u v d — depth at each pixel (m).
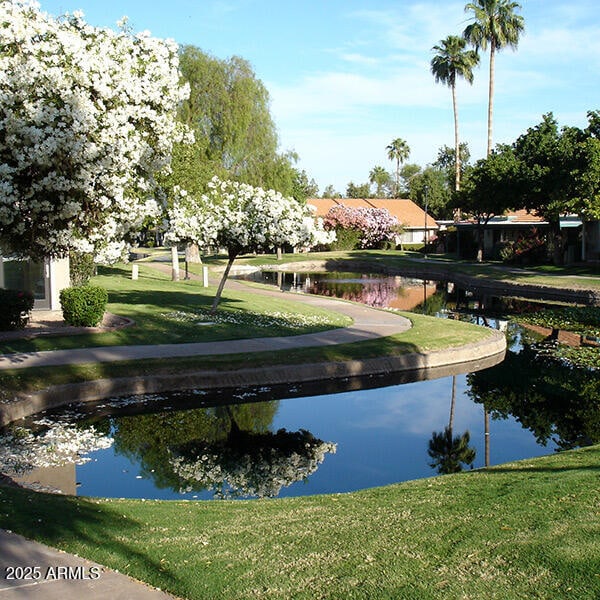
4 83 8.66
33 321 18.61
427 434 12.23
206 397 13.84
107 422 12.21
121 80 9.70
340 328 20.02
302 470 10.36
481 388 15.45
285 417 13.06
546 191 39.66
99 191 9.80
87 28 9.98
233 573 4.90
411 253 63.00
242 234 19.75
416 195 90.88
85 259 20.91
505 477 7.79
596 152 32.97
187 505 7.18
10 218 9.09
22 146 8.86
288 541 5.63
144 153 10.77
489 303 31.03
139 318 19.95
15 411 11.66
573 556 4.91
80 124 8.83
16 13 9.03
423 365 16.81
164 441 11.42
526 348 20.11
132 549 5.32
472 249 54.97
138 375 13.73
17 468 9.68
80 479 9.47
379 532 5.78
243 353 15.72
